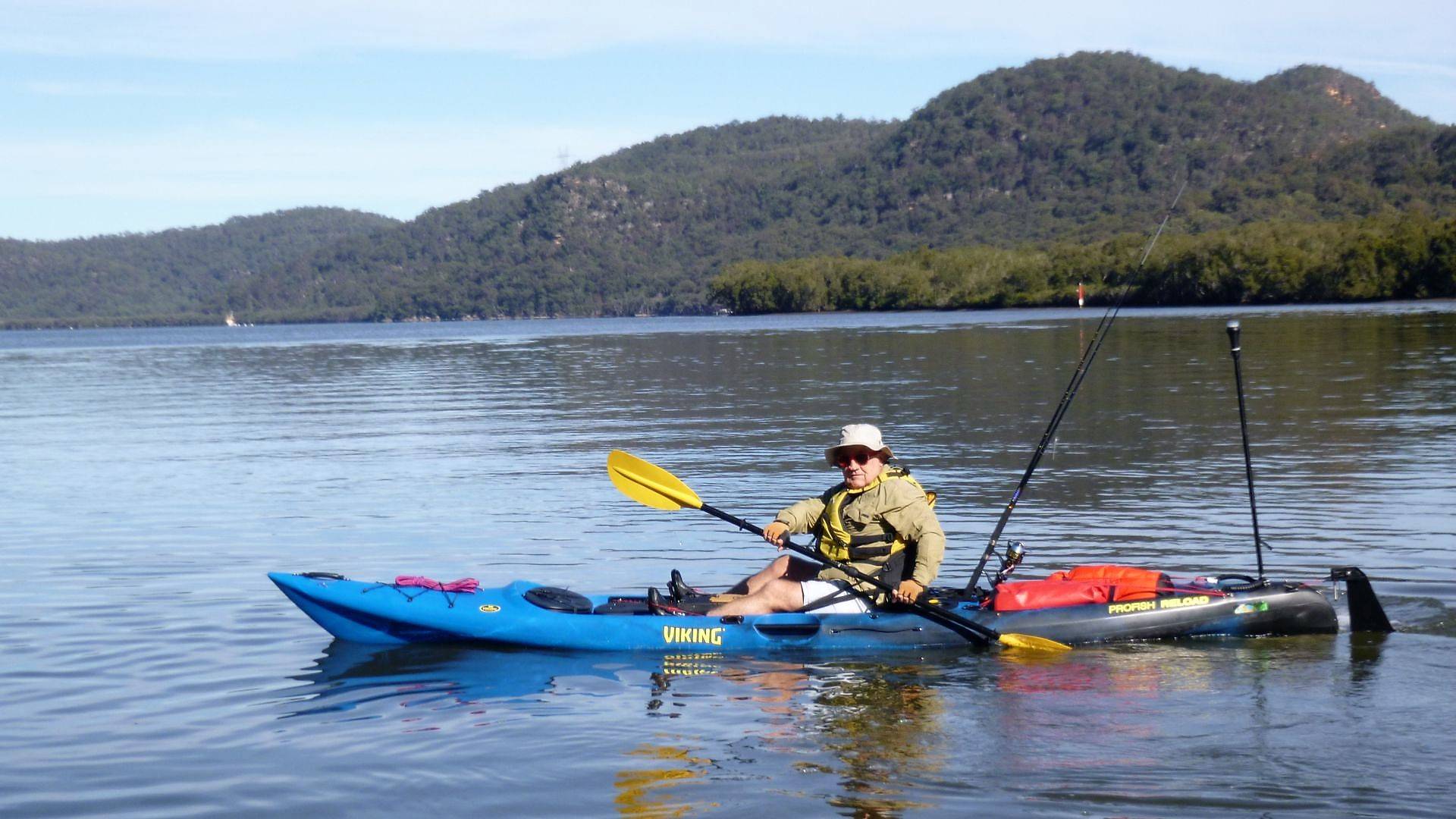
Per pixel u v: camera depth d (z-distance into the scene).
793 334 61.06
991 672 6.69
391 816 4.79
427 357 48.53
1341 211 176.12
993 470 13.56
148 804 4.93
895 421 18.50
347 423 21.02
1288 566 8.87
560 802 4.91
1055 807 4.78
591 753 5.45
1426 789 4.90
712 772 5.20
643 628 7.26
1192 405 19.59
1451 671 6.49
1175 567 8.92
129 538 10.66
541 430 18.98
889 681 6.55
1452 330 40.41
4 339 122.88
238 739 5.67
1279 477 12.63
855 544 7.43
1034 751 5.40
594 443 17.02
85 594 8.52
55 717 5.97
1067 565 9.09
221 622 7.77
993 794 4.91
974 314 95.44
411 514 11.70
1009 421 18.17
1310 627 7.30
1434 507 10.81
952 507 11.48
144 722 5.90
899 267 127.25
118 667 6.83
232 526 11.21
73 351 69.25
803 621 7.22
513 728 5.80
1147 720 5.79
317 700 6.25
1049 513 11.09
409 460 15.70
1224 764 5.20
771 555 9.68
